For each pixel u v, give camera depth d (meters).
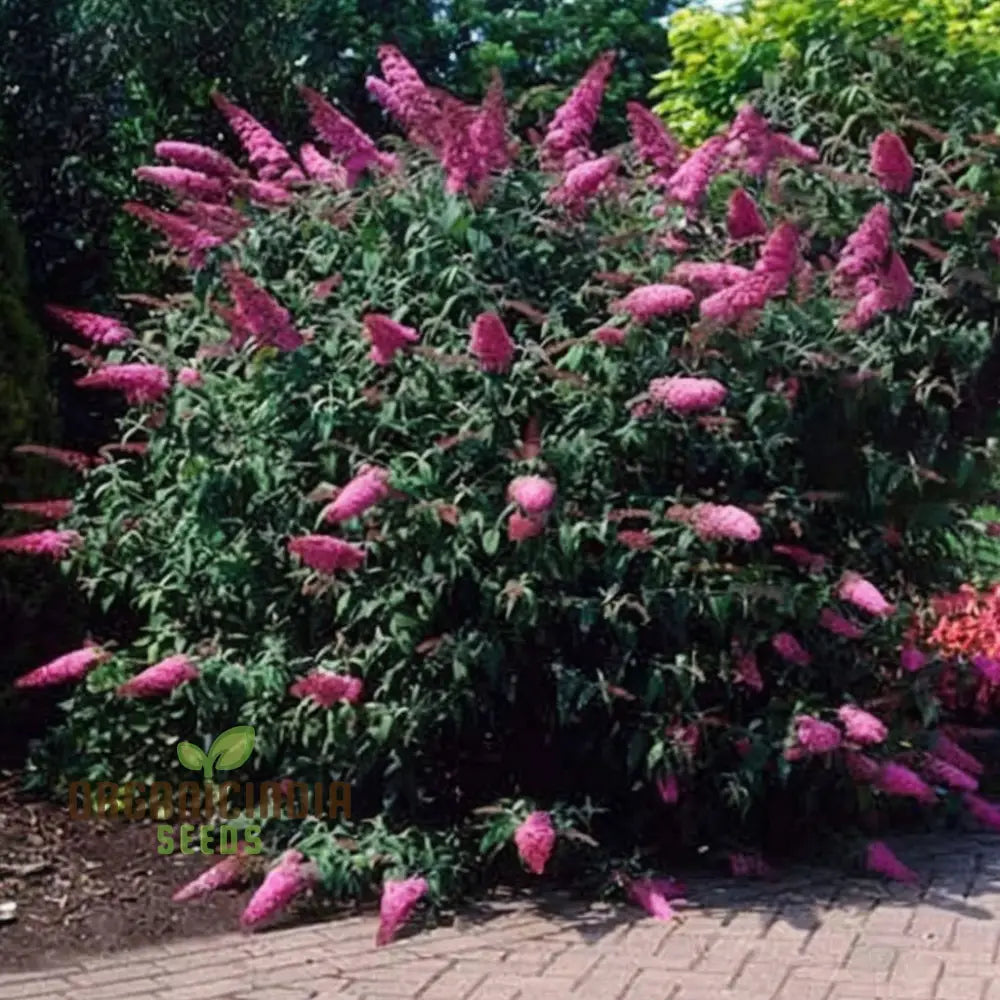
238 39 8.16
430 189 5.46
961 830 6.23
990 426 6.43
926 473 5.63
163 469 5.70
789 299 5.63
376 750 5.25
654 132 5.86
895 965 4.56
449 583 5.12
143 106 8.03
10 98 8.09
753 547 5.53
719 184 6.12
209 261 5.85
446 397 5.28
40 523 6.44
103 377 5.51
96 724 6.04
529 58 15.70
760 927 4.95
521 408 5.21
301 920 5.07
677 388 5.10
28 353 6.47
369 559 5.24
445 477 5.18
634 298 5.13
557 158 5.73
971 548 6.71
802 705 5.39
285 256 5.80
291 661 5.38
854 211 6.01
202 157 6.00
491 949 4.75
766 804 5.74
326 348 5.37
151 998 4.32
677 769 5.24
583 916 5.09
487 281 5.43
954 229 5.90
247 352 5.57
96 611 6.72
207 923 5.00
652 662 5.29
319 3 10.61
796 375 5.54
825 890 5.37
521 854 4.96
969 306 5.98
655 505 5.24
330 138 5.71
